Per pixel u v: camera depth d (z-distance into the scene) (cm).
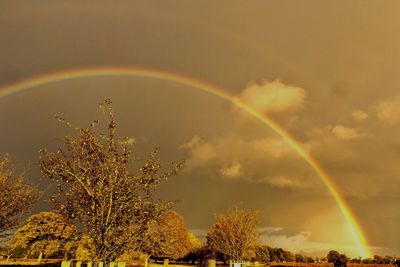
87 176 1032
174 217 5444
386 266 6581
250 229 3081
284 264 7012
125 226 1030
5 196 1492
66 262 2028
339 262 7125
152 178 1090
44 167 1048
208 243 5672
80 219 1007
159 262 6881
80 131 1082
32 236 3522
